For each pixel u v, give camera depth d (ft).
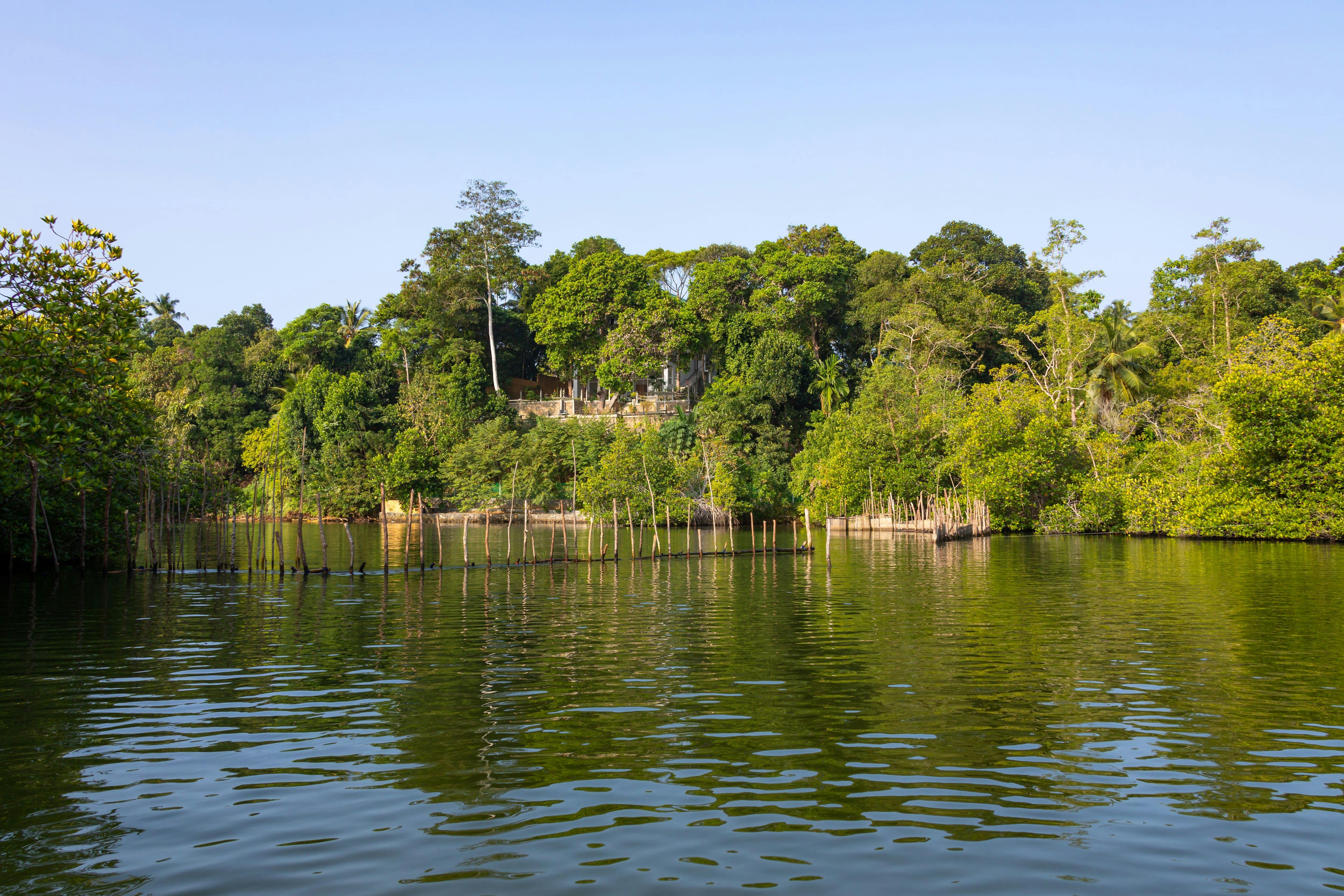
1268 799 29.43
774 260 298.15
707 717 39.55
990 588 89.25
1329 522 143.33
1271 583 90.43
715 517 219.41
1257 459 153.28
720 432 253.44
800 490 233.35
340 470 250.78
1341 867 24.30
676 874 23.62
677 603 78.95
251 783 30.91
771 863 24.36
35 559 91.25
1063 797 29.60
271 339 336.90
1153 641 57.93
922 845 25.67
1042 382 234.58
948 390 224.74
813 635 61.31
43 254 59.21
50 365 59.11
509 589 90.17
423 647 56.95
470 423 272.10
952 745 35.22
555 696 43.45
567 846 25.52
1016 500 191.62
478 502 237.45
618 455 210.38
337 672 49.26
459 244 306.14
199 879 23.40
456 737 36.35
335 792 29.99
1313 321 225.35
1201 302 247.29
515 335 331.16
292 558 131.54
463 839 26.02
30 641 58.80
